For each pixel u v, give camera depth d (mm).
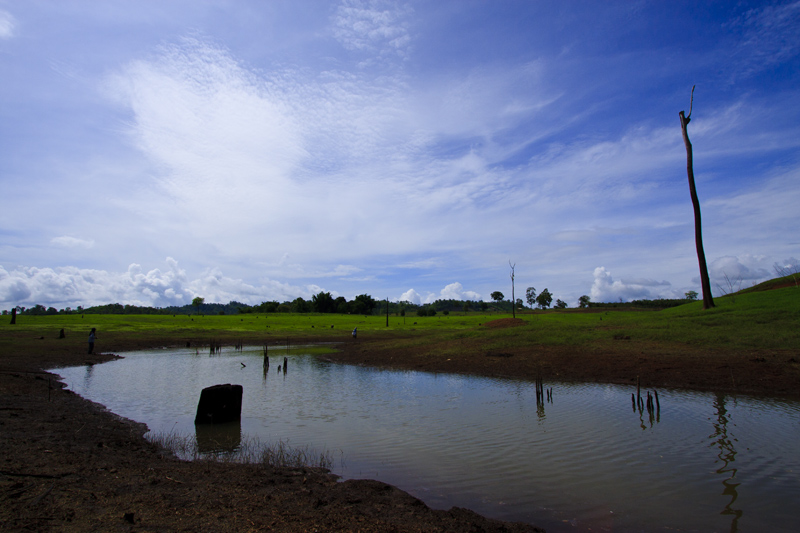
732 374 19562
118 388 20312
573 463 9656
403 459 9969
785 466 9375
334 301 163375
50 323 60562
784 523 6750
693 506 7398
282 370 27984
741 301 39031
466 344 34812
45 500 5984
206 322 79312
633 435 11930
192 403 16891
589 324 38750
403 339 48062
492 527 6293
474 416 14477
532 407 15883
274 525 5629
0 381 18172
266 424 13461
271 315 117938
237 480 7824
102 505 5980
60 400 16031
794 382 17766
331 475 8758
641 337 29219
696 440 11375
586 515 7062
